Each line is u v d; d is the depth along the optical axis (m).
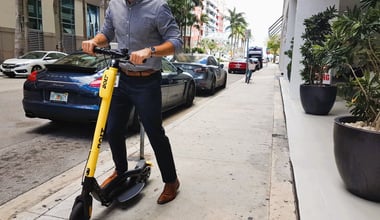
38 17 26.25
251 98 10.55
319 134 5.07
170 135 5.57
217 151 4.76
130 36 2.77
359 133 2.68
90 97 5.17
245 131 6.02
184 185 3.55
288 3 16.72
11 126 6.25
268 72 27.44
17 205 3.23
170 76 7.30
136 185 3.27
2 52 23.16
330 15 6.73
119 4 2.82
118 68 2.61
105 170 3.93
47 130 6.00
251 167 4.14
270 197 3.30
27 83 5.55
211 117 7.23
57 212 2.99
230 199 3.25
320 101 6.36
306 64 6.82
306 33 6.87
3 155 4.69
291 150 4.27
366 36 2.89
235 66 25.89
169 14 2.75
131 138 5.54
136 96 2.87
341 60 3.56
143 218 2.89
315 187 3.14
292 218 2.89
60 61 5.79
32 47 25.77
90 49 2.57
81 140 5.46
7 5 23.28
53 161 4.49
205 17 59.53
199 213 2.98
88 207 2.47
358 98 3.04
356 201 2.85
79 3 30.78
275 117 7.43
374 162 2.65
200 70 10.95
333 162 3.84
